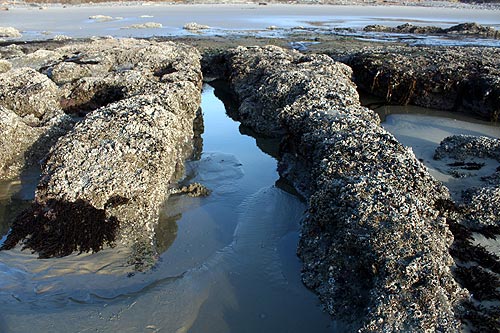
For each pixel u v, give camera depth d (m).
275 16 77.50
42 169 11.98
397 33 52.75
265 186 13.67
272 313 8.41
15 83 18.48
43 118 16.06
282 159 15.09
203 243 10.52
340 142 12.00
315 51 35.09
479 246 9.80
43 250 9.77
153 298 8.46
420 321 6.91
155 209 11.27
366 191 9.61
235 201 12.65
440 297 7.36
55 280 8.91
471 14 91.12
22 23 58.19
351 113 14.88
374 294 7.51
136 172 11.42
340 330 7.89
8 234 10.64
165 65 24.16
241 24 60.47
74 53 27.66
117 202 10.66
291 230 11.20
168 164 12.66
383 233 8.36
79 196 10.56
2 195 12.35
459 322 7.20
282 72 20.64
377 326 6.93
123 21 63.09
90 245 9.91
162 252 10.09
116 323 7.77
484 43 43.22
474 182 13.13
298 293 8.92
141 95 15.98
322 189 10.31
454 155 15.13
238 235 10.91
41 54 26.78
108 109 14.08
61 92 19.11
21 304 8.14
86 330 7.55
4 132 13.16
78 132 12.49
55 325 7.59
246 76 24.44
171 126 14.17
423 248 8.09
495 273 9.07
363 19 75.19
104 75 20.47
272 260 9.95
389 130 18.77
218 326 8.04
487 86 20.66
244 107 20.30
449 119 20.66
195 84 21.56
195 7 100.94
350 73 23.91
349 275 8.49
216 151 16.59
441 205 10.68
